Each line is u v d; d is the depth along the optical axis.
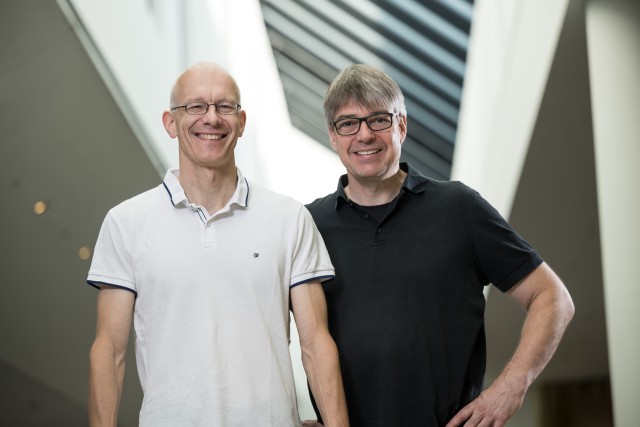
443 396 2.62
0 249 6.02
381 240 2.70
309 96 10.73
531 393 8.16
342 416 2.43
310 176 12.34
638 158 4.03
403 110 2.76
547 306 2.66
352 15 7.93
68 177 5.61
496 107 5.58
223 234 2.44
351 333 2.65
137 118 5.30
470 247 2.71
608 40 4.07
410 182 2.74
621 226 4.05
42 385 7.21
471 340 2.68
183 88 2.48
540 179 5.16
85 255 6.16
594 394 7.84
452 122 8.69
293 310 2.54
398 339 2.62
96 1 4.79
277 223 2.50
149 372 2.39
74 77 4.91
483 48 5.97
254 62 9.25
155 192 2.53
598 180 4.08
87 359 7.06
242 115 2.56
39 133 5.25
